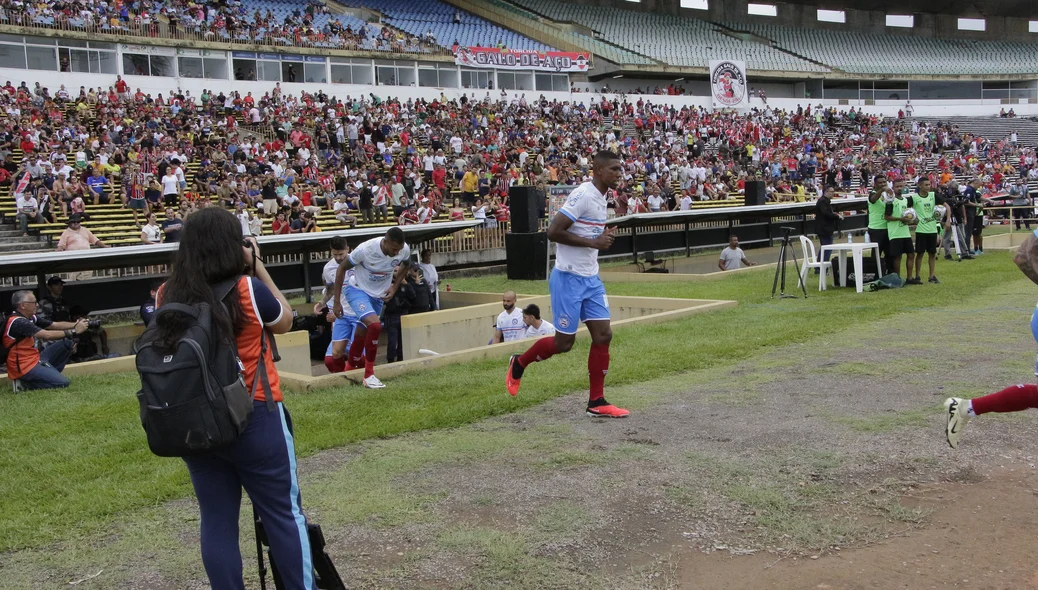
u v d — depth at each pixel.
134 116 29.38
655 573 3.77
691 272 20.91
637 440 5.78
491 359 9.33
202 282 3.03
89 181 22.91
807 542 4.03
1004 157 51.59
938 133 53.38
